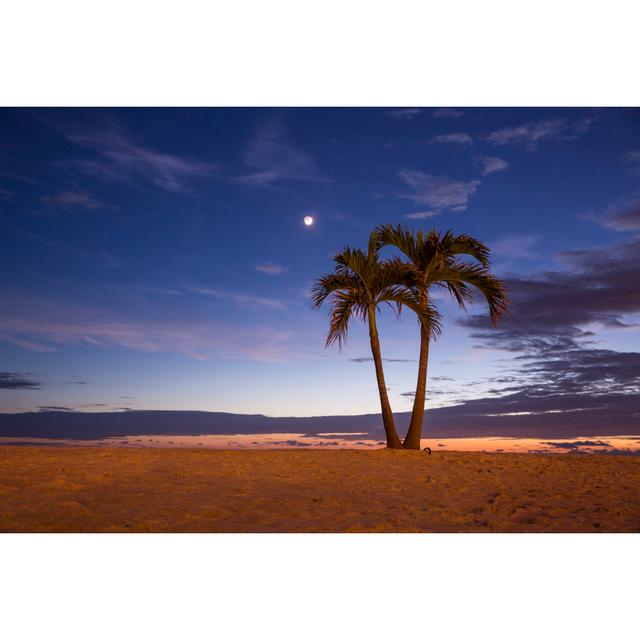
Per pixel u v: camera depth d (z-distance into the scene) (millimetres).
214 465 8914
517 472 9062
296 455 10992
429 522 5152
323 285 14328
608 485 7652
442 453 12297
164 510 5316
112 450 10656
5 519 4840
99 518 4953
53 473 7406
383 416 13992
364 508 5691
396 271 13977
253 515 5242
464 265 14234
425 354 14195
